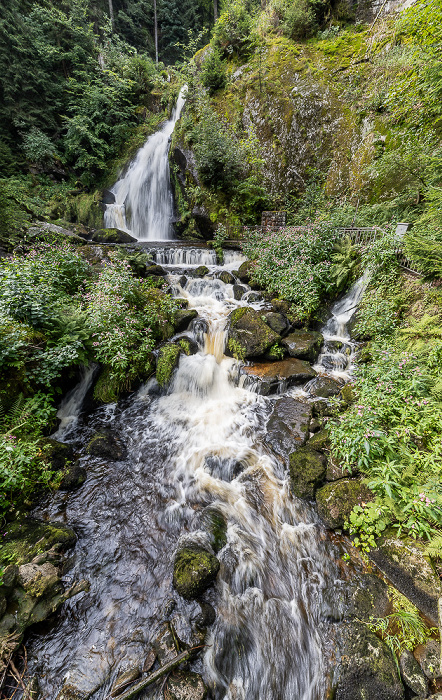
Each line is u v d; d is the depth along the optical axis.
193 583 2.79
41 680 2.26
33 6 14.04
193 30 23.78
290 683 2.43
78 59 15.31
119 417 5.33
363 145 9.80
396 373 4.12
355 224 8.41
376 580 2.85
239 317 6.64
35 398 4.47
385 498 3.19
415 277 5.98
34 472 3.80
